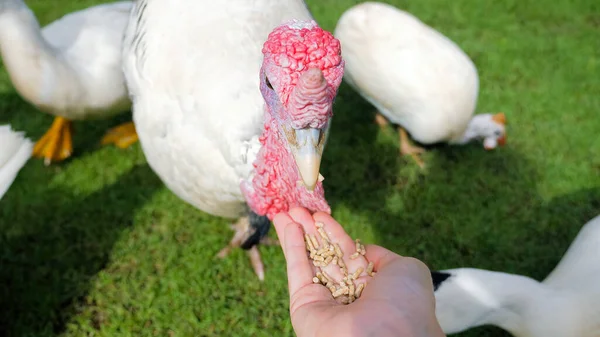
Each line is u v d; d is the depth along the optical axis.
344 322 0.38
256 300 0.70
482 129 0.82
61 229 0.76
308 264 0.45
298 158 0.35
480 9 1.06
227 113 0.50
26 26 0.67
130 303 0.70
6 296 0.70
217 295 0.71
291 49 0.35
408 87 0.75
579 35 1.02
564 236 0.75
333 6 1.06
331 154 0.84
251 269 0.73
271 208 0.47
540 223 0.77
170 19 0.58
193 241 0.75
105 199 0.79
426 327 0.38
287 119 0.36
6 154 0.59
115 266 0.73
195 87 0.53
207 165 0.52
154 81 0.56
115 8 0.78
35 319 0.68
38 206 0.78
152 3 0.60
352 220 0.77
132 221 0.77
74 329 0.67
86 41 0.72
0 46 0.69
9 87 0.92
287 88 0.35
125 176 0.81
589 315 0.57
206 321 0.68
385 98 0.78
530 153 0.84
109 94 0.72
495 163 0.83
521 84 0.94
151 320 0.69
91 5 1.05
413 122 0.78
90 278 0.72
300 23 0.37
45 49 0.68
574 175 0.81
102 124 0.88
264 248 0.74
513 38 1.01
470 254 0.74
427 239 0.75
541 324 0.58
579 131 0.87
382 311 0.38
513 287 0.57
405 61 0.75
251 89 0.51
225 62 0.53
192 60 0.54
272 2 0.58
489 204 0.78
